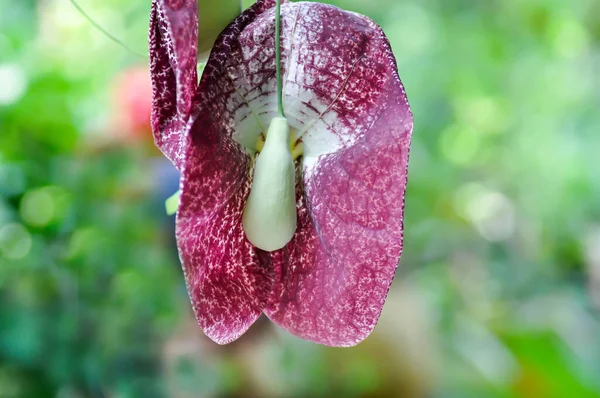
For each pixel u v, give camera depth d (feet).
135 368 3.24
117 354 3.16
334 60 1.51
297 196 1.56
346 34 1.51
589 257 7.56
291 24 1.52
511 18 7.74
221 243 1.49
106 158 3.41
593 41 8.29
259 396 3.27
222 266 1.50
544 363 3.34
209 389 3.22
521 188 8.43
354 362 3.28
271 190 1.47
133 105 3.55
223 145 1.46
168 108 1.50
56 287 3.13
